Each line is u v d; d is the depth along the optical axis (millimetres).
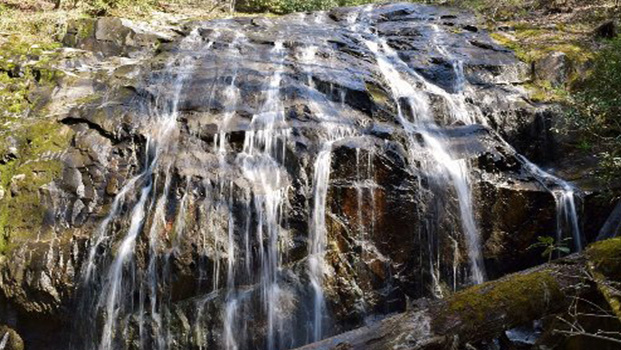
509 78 6918
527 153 6328
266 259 4871
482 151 5559
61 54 6840
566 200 5340
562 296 3133
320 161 5137
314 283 4961
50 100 6016
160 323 4699
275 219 4926
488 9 9742
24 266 4672
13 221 4910
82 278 4684
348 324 5035
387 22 9195
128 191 5027
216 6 10828
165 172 5023
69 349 4766
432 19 9109
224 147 5336
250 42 7660
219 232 4781
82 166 5184
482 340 3084
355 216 5117
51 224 4883
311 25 8945
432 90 6582
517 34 8117
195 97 5957
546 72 6973
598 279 3041
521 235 5379
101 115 5613
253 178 5031
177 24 8344
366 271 5094
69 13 8273
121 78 6414
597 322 3400
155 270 4676
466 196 5348
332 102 6043
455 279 5301
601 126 5445
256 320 4844
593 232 5469
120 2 8906
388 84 6535
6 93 6086
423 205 5238
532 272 3254
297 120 5602
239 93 6062
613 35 7531
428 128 6004
